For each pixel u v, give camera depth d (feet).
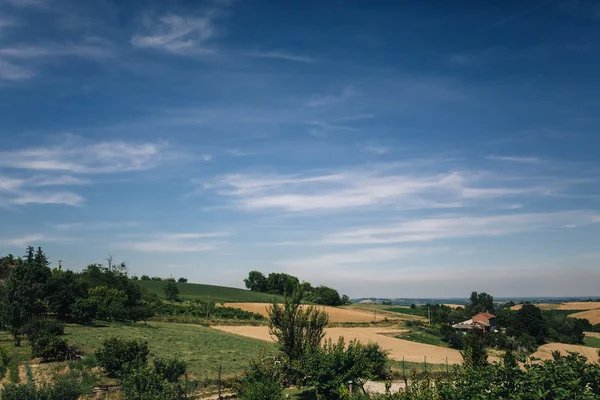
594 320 493.77
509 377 44.39
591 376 42.55
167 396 79.05
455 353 237.25
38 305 180.34
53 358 127.75
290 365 89.30
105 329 206.18
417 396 52.75
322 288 537.65
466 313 457.27
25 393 75.46
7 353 126.72
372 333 305.53
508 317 414.21
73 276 291.58
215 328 282.56
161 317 300.20
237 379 103.50
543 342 329.11
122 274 326.24
